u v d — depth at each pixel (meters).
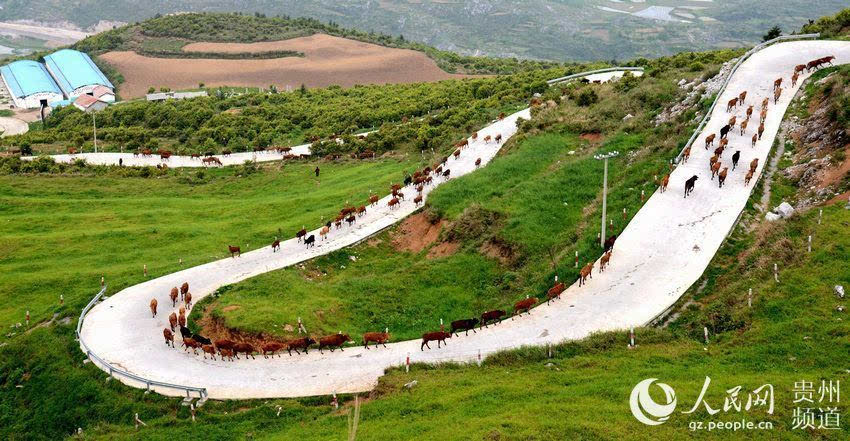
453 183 61.31
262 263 52.19
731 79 63.53
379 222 58.97
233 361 38.41
